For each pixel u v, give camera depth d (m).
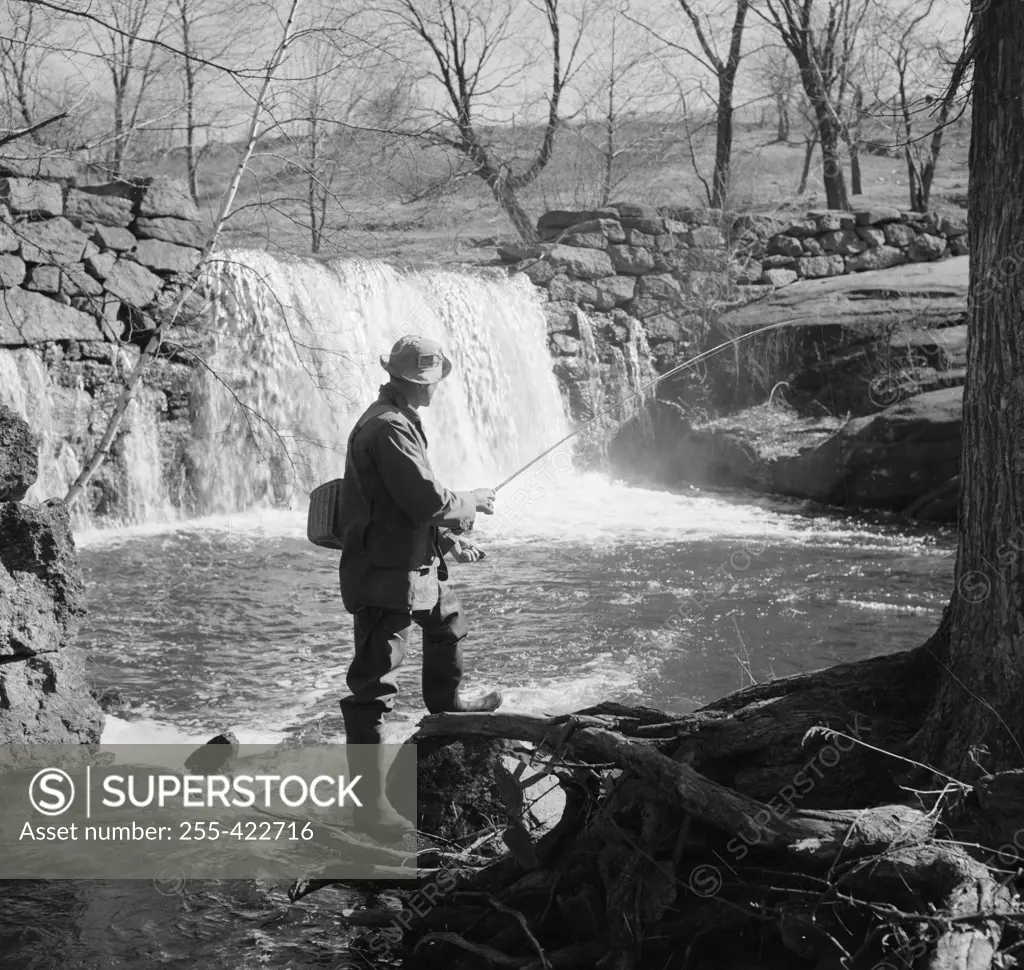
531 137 23.36
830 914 3.08
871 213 21.27
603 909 3.44
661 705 6.66
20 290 13.04
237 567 11.06
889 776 3.63
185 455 14.41
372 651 4.54
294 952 3.62
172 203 14.48
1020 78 3.45
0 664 5.05
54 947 3.62
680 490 16.70
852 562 11.19
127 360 14.01
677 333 19.41
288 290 14.91
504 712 4.16
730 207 22.92
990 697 3.51
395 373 4.58
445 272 17.41
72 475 13.33
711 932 3.24
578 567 11.03
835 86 22.86
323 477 14.97
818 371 17.20
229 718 6.50
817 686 3.91
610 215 19.41
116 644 8.12
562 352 18.56
